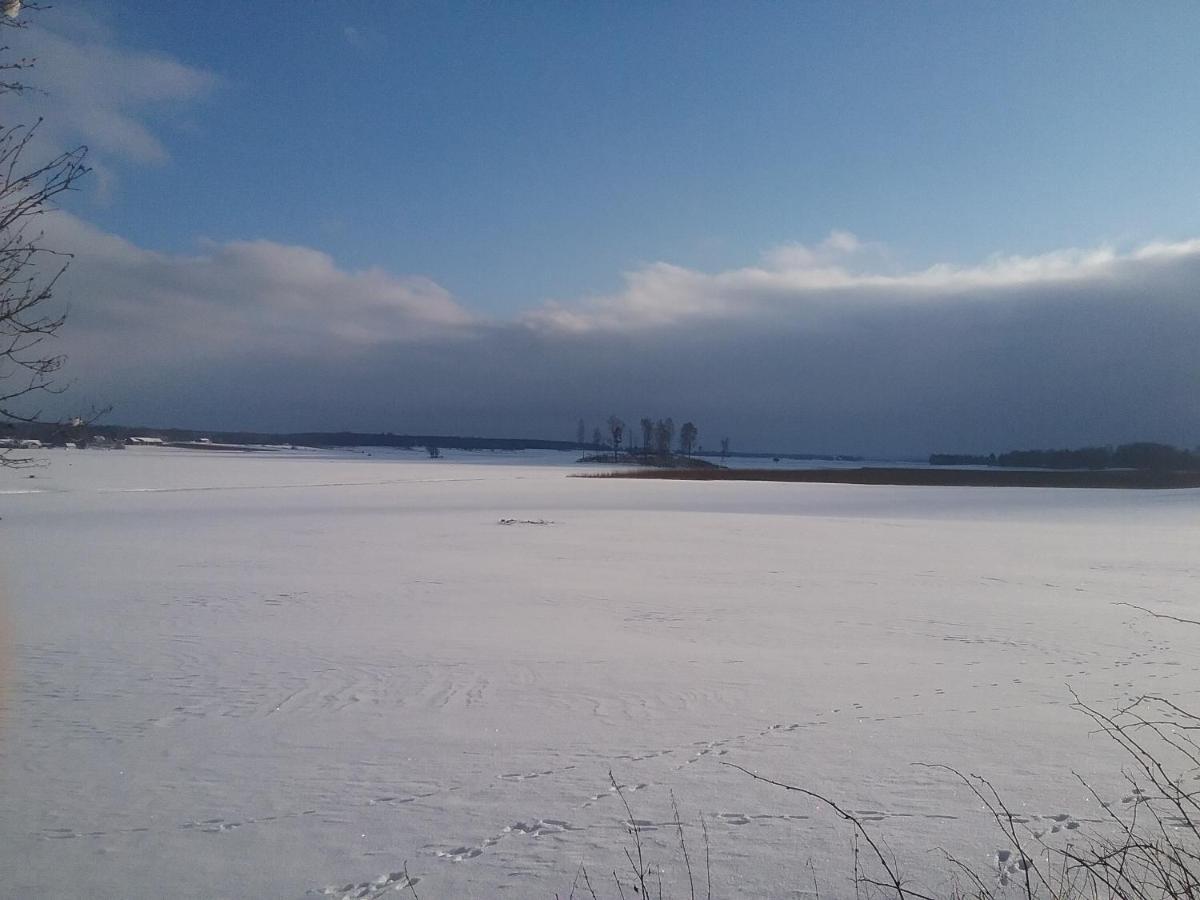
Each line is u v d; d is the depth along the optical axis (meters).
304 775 5.69
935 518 34.28
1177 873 4.09
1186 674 8.54
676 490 55.09
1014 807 5.08
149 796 5.33
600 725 6.77
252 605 12.63
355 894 4.15
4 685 8.04
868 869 4.34
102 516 30.88
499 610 12.27
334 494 45.88
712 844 4.63
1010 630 10.91
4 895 4.12
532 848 4.61
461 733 6.57
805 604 12.93
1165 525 31.36
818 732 6.58
